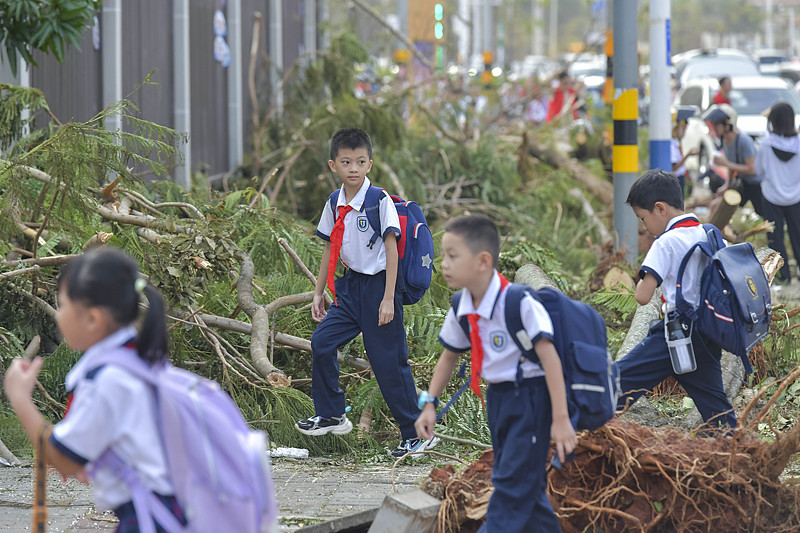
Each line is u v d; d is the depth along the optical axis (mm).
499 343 4832
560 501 5508
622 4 12727
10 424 7699
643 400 8141
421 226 7367
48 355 8750
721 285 6199
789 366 9336
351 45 17656
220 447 3549
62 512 6094
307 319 9516
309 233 11633
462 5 42188
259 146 17531
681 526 5445
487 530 4898
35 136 9867
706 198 16422
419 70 23422
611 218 16609
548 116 26062
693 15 99688
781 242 14148
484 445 6578
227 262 8609
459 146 17250
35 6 9727
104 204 9602
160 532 3520
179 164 9469
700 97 27906
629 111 12820
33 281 8656
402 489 6691
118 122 13219
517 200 16875
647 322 8602
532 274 9320
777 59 46375
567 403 4809
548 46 102625
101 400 3477
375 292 7336
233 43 18453
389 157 15844
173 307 8555
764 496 5570
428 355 9227
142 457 3506
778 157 13891
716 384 6473
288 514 6090
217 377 8625
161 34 15164
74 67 12461
